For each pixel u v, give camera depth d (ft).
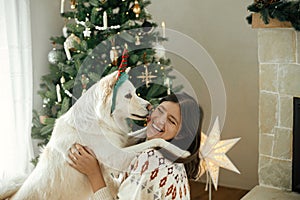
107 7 10.24
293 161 10.73
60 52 11.09
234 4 12.77
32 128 10.93
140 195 5.43
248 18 10.91
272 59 10.82
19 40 11.32
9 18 11.09
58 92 10.23
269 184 11.44
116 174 6.15
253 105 12.97
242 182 13.39
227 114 13.33
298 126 10.53
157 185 5.43
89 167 5.80
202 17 13.24
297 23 9.88
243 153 13.26
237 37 12.89
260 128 11.29
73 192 6.05
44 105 10.94
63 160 6.02
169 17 13.67
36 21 12.65
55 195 6.06
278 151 11.13
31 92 11.69
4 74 11.05
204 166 8.36
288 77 10.69
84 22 10.34
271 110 11.05
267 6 10.16
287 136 10.94
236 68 13.04
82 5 10.55
